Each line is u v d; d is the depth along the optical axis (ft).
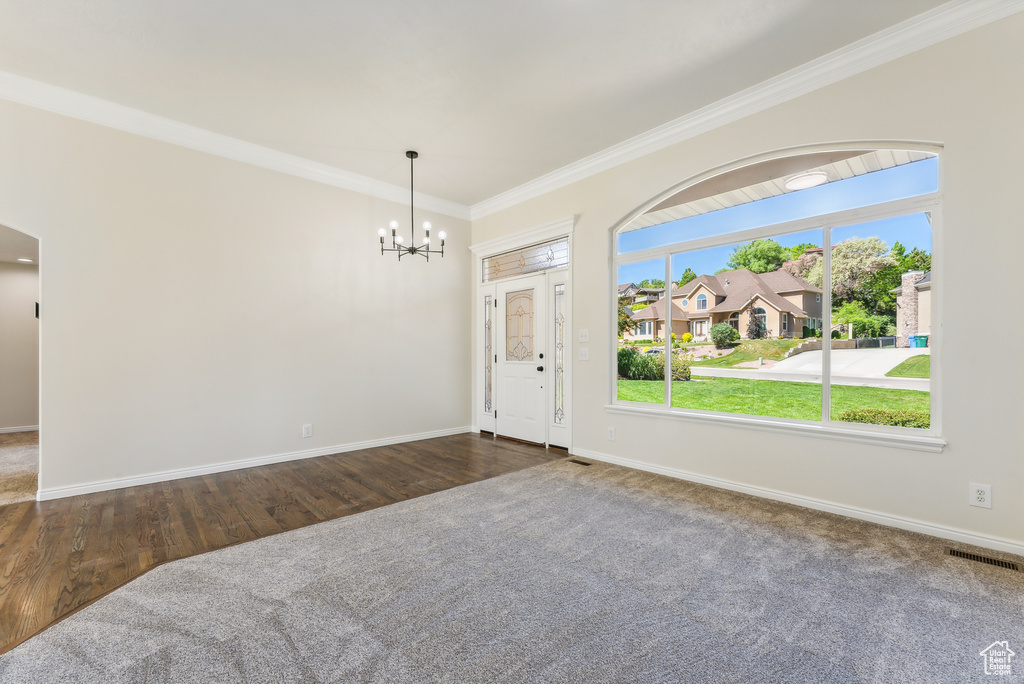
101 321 10.73
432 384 17.39
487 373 18.29
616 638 5.32
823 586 6.48
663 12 7.78
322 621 5.65
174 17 7.80
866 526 8.63
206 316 12.21
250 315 12.96
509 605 6.02
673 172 11.86
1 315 19.95
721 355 11.64
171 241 11.67
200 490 10.90
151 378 11.39
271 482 11.55
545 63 9.18
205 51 8.75
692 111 11.16
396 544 7.92
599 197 13.70
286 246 13.65
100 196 10.72
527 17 7.87
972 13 7.63
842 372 9.64
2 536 8.23
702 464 11.44
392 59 9.02
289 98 10.47
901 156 8.95
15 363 20.21
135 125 11.14
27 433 19.67
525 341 16.65
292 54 8.86
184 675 4.68
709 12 7.79
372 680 4.63
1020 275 7.34
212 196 12.30
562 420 15.30
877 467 8.81
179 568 7.02
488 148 13.12
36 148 10.02
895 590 6.34
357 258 15.25
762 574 6.84
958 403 7.91
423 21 7.94
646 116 11.38
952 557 7.30
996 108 7.52
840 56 8.92
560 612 5.86
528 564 7.18
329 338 14.57
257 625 5.56
